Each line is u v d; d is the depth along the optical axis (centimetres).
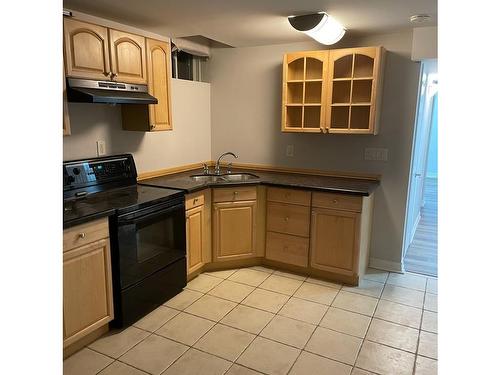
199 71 418
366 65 332
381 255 362
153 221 266
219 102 421
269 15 277
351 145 358
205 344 236
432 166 799
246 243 348
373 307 284
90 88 247
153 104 303
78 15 238
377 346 236
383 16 276
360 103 324
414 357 225
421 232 484
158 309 278
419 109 342
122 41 270
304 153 382
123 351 228
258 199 346
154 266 271
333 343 239
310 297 299
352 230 310
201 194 321
